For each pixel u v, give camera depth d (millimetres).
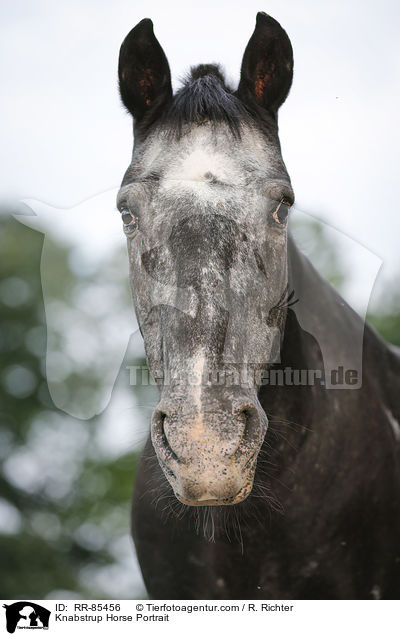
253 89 3689
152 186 3256
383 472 3891
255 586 3830
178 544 3898
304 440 3686
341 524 3777
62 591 20531
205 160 3279
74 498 22531
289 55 3693
